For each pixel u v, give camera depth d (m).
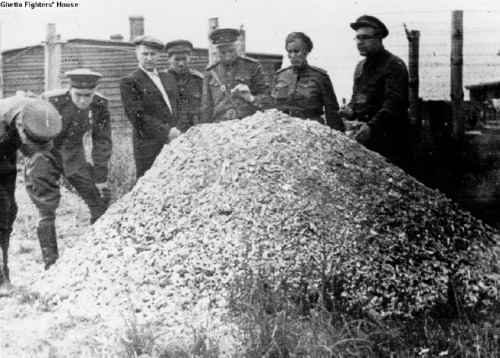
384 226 6.50
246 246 6.04
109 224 6.93
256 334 4.89
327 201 6.48
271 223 6.21
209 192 6.64
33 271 6.99
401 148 7.83
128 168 9.05
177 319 5.46
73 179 7.59
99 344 5.14
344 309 5.50
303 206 6.36
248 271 5.80
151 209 6.79
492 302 5.96
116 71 11.15
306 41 7.94
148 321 5.46
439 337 5.11
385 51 7.83
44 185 6.88
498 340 5.01
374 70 7.83
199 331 5.11
